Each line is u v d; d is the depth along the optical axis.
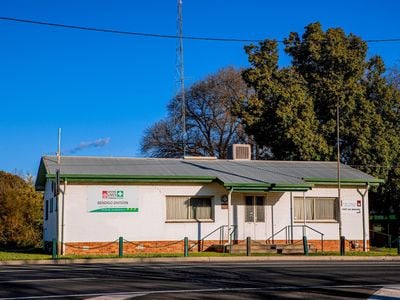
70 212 29.31
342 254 29.78
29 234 39.75
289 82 42.03
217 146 61.00
